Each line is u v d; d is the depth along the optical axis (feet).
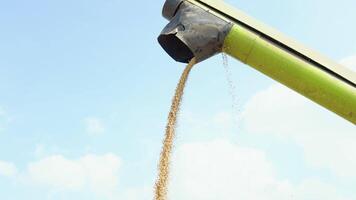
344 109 16.02
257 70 17.08
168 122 19.38
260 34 16.71
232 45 16.85
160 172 18.90
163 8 18.28
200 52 17.04
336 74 16.19
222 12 17.24
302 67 16.17
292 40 16.75
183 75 18.49
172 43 18.24
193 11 17.28
